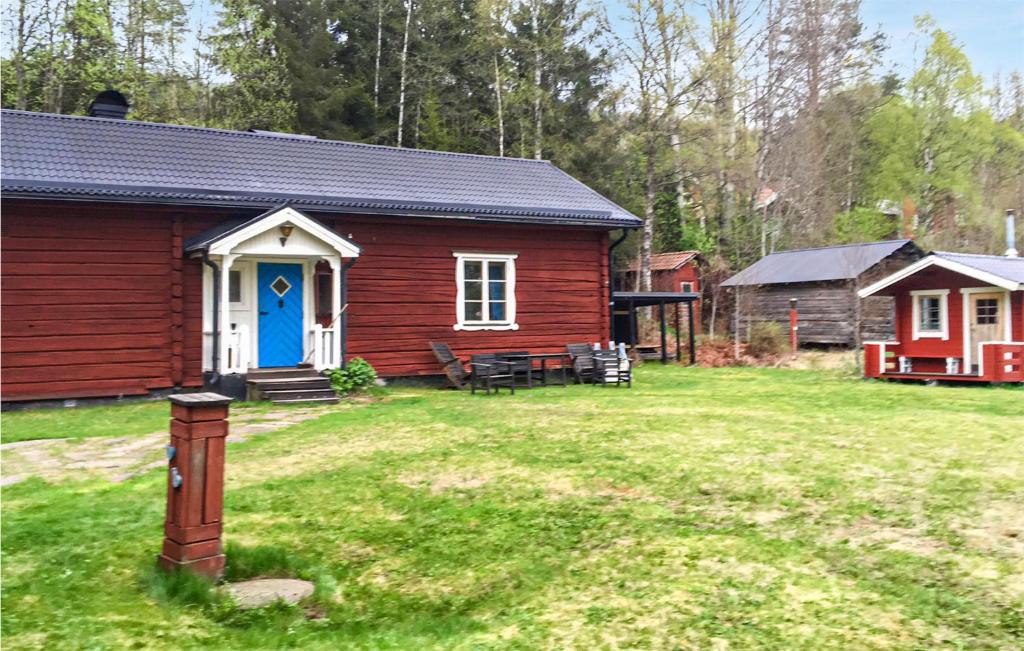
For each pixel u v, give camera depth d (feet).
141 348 47.06
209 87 108.58
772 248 118.01
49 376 44.47
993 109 177.47
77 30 91.66
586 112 117.91
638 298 77.51
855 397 47.03
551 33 113.09
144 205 46.50
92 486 23.65
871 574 16.14
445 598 15.75
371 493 22.90
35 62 90.17
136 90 92.63
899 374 59.98
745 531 18.99
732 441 30.07
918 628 13.58
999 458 26.35
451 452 28.37
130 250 46.91
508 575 16.74
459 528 19.76
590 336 63.57
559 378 61.62
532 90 108.37
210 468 15.78
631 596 15.29
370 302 54.95
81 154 48.70
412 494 22.72
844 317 91.97
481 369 50.39
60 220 45.06
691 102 97.19
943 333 62.03
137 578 15.67
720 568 16.57
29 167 44.88
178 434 15.83
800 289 97.25
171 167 50.60
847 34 118.01
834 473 24.25
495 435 31.91
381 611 15.23
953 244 127.54
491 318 60.08
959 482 22.85
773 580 15.85
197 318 48.98
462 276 58.39
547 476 24.48
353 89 108.88
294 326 52.60
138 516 19.99
